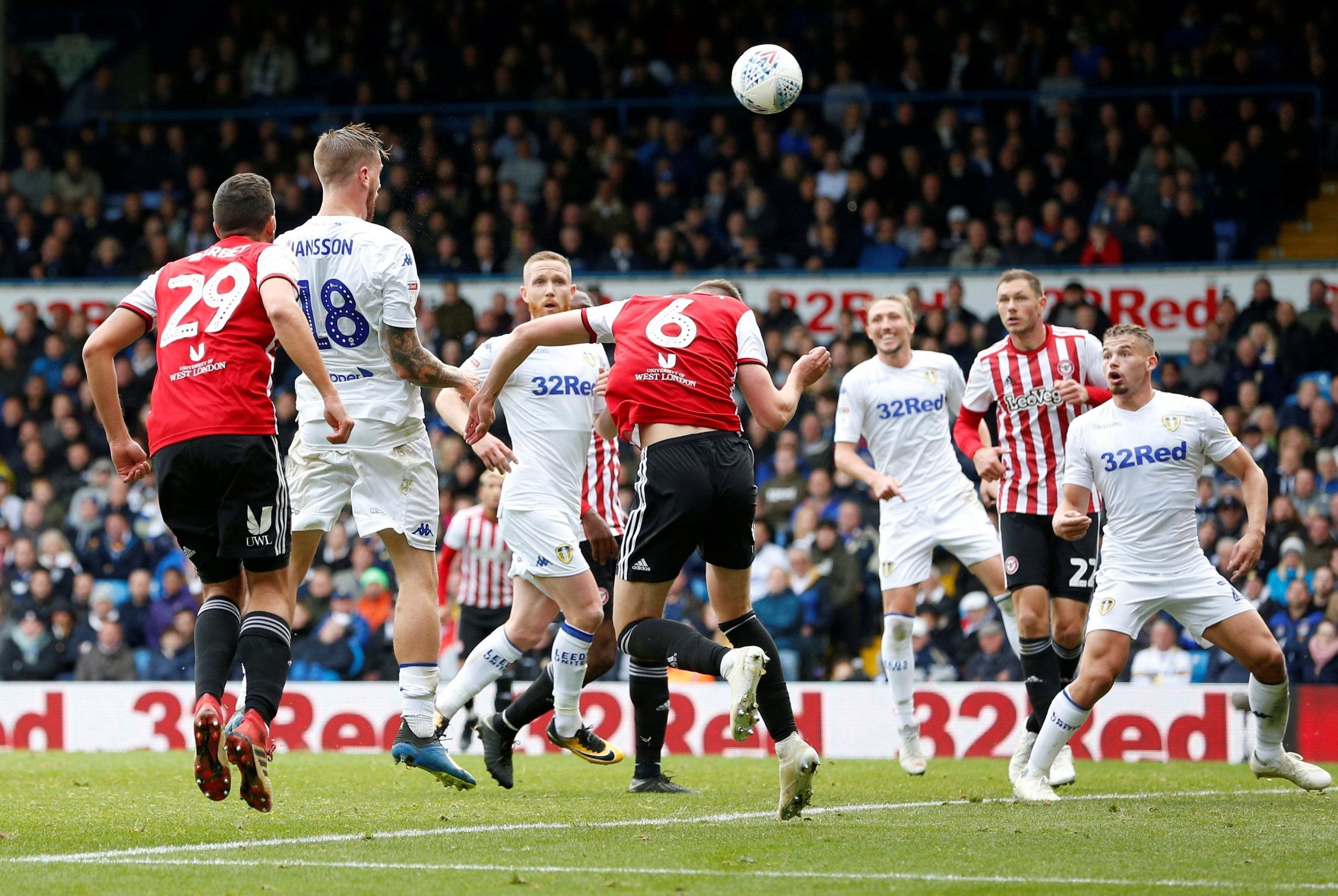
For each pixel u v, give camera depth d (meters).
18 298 30.67
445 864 7.82
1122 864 7.86
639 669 12.05
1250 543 11.20
